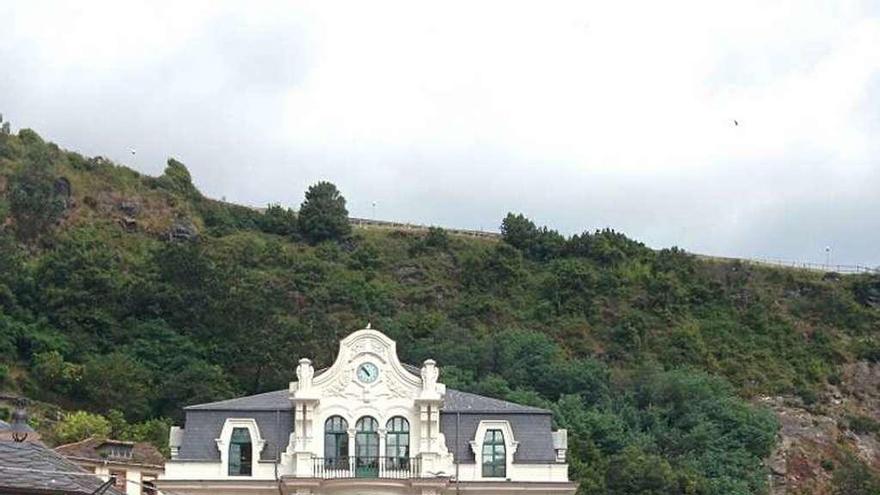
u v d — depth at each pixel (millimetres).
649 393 193000
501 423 108688
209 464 106562
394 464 107688
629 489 160375
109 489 58219
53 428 154875
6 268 187500
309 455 106875
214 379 173250
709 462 182500
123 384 169250
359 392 108750
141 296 186250
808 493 198500
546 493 107188
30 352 178125
